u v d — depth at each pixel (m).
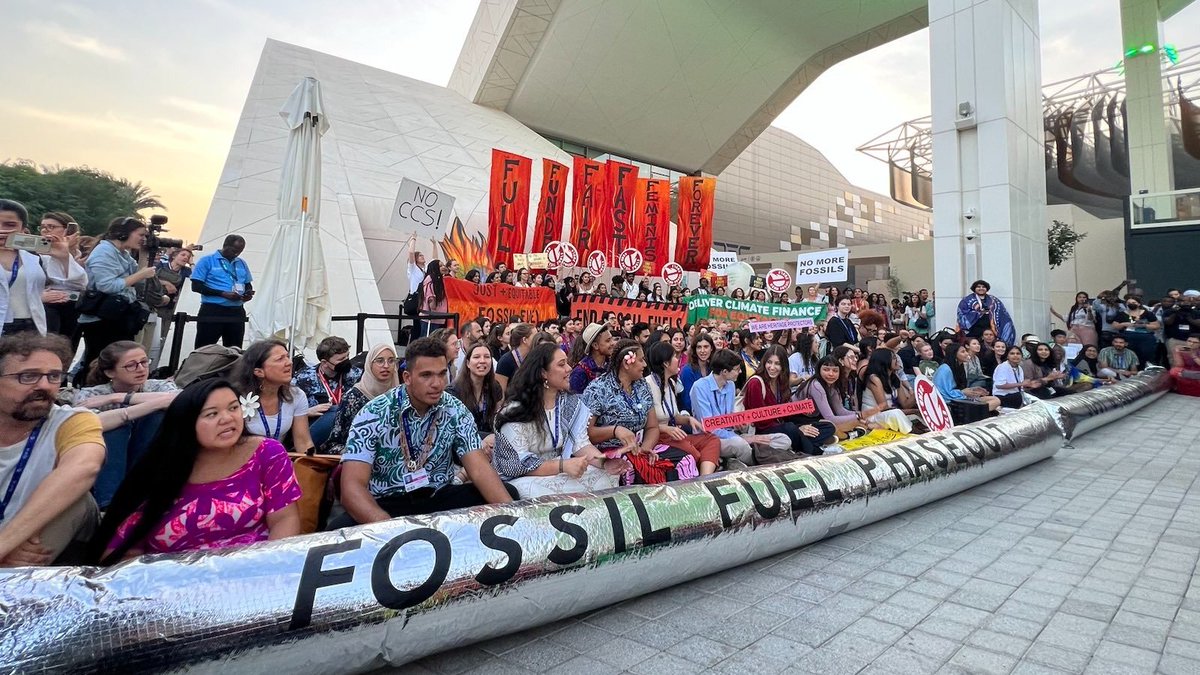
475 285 10.19
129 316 5.32
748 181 47.09
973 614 2.89
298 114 6.35
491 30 29.69
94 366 3.97
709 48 30.84
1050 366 9.90
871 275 39.56
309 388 5.09
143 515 2.37
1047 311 12.43
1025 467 5.99
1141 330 12.30
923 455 4.62
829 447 5.31
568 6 27.50
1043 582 3.28
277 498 2.60
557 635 2.71
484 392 4.78
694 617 2.88
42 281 4.43
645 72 31.09
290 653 2.04
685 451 4.68
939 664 2.43
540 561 2.60
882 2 28.67
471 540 2.50
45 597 1.79
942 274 12.19
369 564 2.26
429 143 22.48
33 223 30.30
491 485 3.24
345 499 2.93
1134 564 3.52
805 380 6.73
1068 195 41.00
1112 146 31.08
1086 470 5.91
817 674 2.35
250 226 11.75
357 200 15.38
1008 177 11.30
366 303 10.48
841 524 3.91
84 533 2.39
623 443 4.26
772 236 48.81
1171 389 11.35
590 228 17.34
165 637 1.85
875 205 60.06
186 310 8.49
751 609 2.96
